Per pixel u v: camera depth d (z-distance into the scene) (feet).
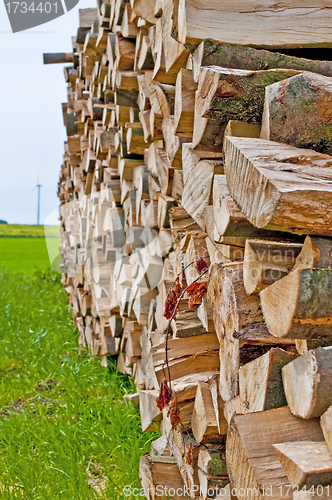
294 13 4.54
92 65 11.95
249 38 4.42
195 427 5.31
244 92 3.99
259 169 3.29
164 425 6.61
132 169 8.92
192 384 5.38
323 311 3.15
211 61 4.32
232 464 3.66
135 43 8.36
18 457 7.15
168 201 6.65
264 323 4.07
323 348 3.16
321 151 3.83
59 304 19.43
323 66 4.46
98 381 10.25
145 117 7.51
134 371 9.21
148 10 6.66
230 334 4.28
